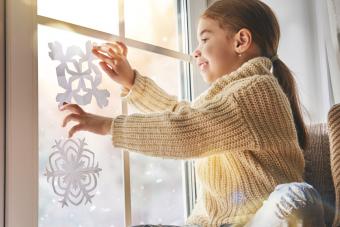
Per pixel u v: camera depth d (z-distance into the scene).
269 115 0.94
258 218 0.83
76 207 1.00
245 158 0.97
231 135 0.91
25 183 0.87
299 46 1.54
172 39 1.33
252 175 0.97
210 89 1.03
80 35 1.05
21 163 0.87
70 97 1.01
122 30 1.17
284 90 1.17
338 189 0.92
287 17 1.56
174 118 0.90
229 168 0.99
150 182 1.20
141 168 1.18
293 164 1.01
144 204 1.18
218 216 0.99
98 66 1.08
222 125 0.90
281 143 0.96
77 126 0.91
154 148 0.90
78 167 1.01
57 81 0.98
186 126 0.89
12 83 0.86
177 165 1.29
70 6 1.04
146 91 1.12
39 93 0.95
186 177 1.32
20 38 0.89
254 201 0.96
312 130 1.21
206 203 1.03
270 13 1.21
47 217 0.94
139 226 0.94
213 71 1.14
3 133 0.85
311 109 1.50
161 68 1.28
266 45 1.17
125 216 1.12
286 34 1.56
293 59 1.54
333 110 0.97
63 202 0.97
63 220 0.97
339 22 1.42
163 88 1.28
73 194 0.99
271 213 0.79
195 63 1.37
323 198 1.12
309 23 1.54
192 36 1.38
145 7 1.25
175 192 1.28
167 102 1.15
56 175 0.96
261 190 0.96
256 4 1.19
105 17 1.12
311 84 1.51
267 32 1.17
